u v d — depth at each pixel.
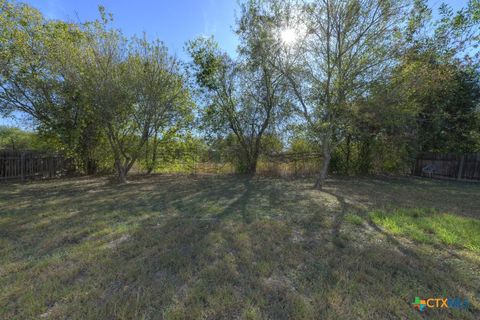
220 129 11.38
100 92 6.96
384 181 9.71
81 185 7.84
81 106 7.79
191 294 1.97
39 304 1.82
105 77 7.05
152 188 7.26
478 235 3.32
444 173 11.33
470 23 6.21
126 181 8.58
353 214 4.36
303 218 4.12
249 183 8.48
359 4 6.29
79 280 2.17
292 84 7.98
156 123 8.55
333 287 2.11
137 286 2.09
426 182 9.78
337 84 6.71
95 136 9.42
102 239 3.12
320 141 8.47
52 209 4.57
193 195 6.09
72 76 7.21
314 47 7.34
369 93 6.66
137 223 3.77
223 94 11.22
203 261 2.56
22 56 7.93
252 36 8.55
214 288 2.07
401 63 6.47
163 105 8.38
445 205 5.38
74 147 8.93
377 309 1.85
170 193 6.38
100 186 7.65
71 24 8.54
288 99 9.98
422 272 2.41
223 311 1.79
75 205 4.91
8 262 2.49
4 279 2.17
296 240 3.18
